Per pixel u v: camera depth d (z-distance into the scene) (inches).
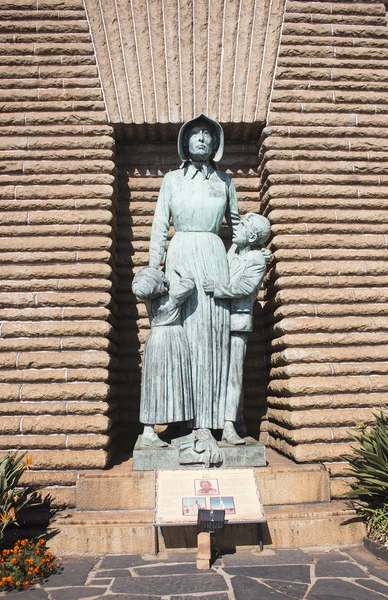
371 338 267.0
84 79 293.1
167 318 245.3
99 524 216.4
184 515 201.9
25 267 266.4
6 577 182.1
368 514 223.6
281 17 298.8
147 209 312.0
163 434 261.3
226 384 253.0
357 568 195.0
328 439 251.9
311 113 297.7
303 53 299.4
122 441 296.7
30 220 273.0
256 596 171.0
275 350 288.5
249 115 296.4
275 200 281.9
